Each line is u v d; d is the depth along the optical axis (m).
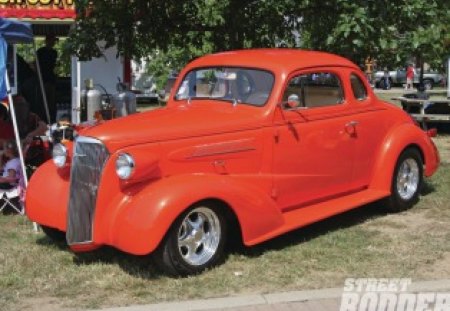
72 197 5.25
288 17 8.54
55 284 4.97
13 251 5.75
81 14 8.17
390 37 7.02
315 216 6.04
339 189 6.57
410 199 7.23
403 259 5.54
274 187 5.88
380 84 35.88
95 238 5.08
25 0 13.01
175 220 4.95
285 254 5.67
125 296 4.75
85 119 12.75
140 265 5.34
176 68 18.48
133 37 8.45
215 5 8.44
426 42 7.00
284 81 5.92
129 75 15.75
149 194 4.96
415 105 14.05
